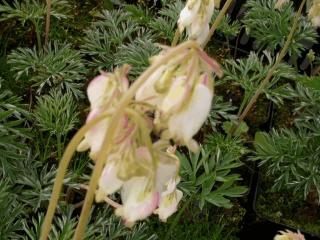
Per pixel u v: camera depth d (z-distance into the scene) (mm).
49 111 283
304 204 348
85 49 369
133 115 106
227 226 323
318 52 435
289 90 362
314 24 328
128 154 108
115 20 361
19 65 316
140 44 348
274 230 330
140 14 375
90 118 115
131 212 110
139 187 110
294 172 331
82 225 131
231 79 365
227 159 285
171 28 361
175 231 299
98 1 403
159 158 108
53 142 309
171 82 105
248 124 380
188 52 106
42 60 318
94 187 114
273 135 342
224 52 408
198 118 104
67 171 283
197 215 309
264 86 352
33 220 226
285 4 392
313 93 357
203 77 106
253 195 341
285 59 435
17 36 367
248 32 394
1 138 246
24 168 254
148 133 106
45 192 249
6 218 222
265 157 334
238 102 386
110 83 115
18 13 332
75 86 315
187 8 211
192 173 281
